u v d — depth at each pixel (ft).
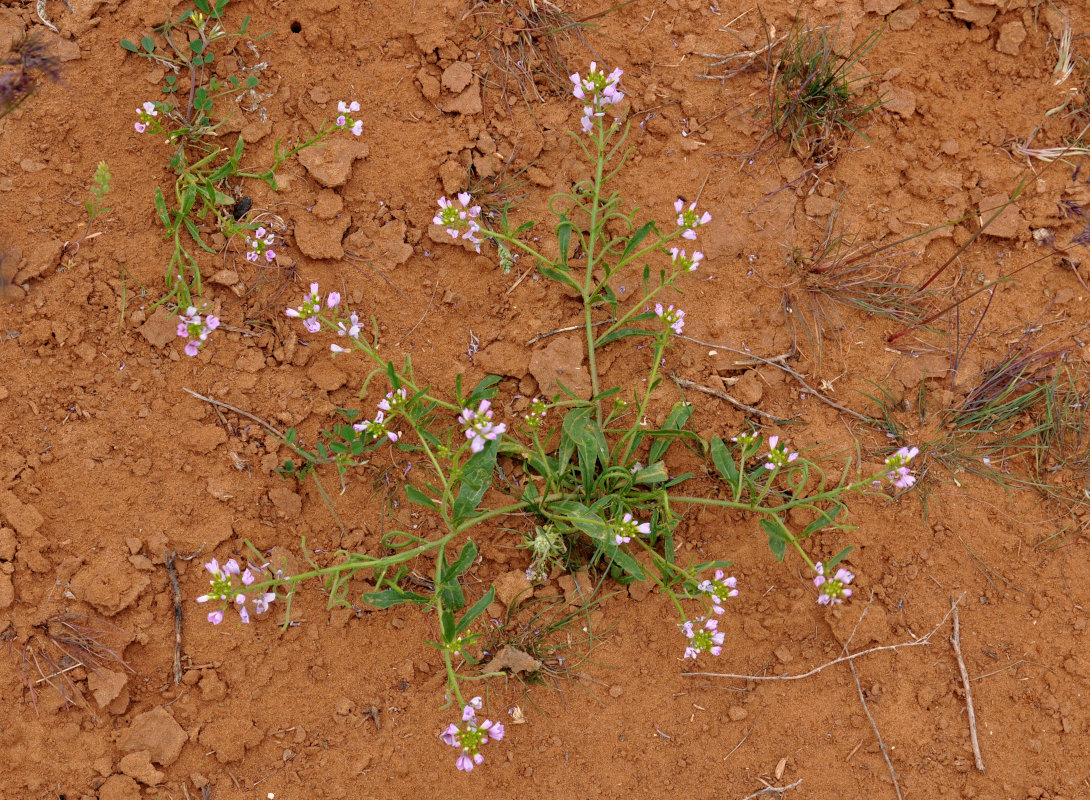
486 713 2.19
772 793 2.20
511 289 2.32
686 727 2.22
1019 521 2.32
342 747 2.17
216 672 2.16
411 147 2.34
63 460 2.18
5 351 2.18
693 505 2.28
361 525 2.23
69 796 2.10
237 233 2.26
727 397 2.32
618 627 2.24
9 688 2.11
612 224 2.35
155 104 2.22
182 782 2.13
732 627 2.25
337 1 2.34
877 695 2.25
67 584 2.14
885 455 2.33
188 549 2.19
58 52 2.24
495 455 2.06
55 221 2.21
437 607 2.07
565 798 2.17
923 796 2.22
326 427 2.26
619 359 2.33
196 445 2.21
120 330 2.21
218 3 2.28
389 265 2.30
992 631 2.28
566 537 2.24
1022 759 2.24
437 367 2.29
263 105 2.31
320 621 2.19
